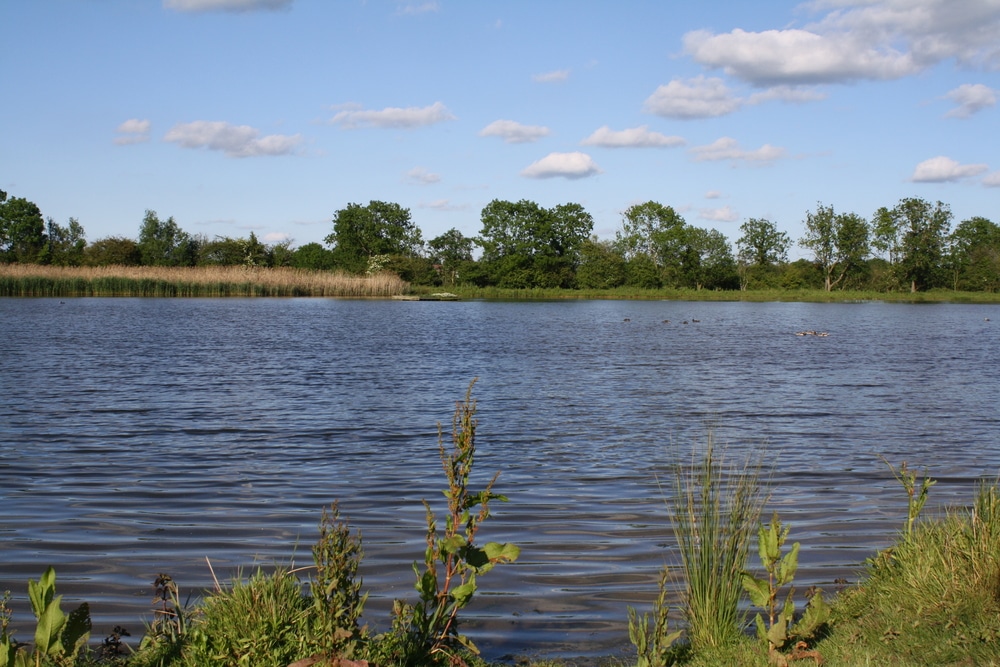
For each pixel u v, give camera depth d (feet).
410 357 90.07
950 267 353.31
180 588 23.29
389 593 23.08
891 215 349.82
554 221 384.47
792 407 57.26
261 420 50.06
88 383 64.64
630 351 100.73
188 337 109.50
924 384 70.18
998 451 43.01
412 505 32.14
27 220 371.15
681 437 46.47
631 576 24.62
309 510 31.30
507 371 77.92
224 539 27.68
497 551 17.29
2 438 43.65
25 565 25.05
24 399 56.39
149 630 18.21
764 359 91.81
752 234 378.94
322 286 261.85
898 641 17.53
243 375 71.61
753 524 21.53
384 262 338.13
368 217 385.29
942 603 18.69
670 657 17.62
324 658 15.02
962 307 266.36
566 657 19.34
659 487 35.27
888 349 106.32
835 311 231.71
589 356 93.71
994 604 18.24
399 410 54.44
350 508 31.65
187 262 342.03
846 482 36.22
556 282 347.36
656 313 208.03
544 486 35.45
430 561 17.02
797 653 17.08
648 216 378.32
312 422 49.62
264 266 324.80
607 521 30.17
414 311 197.36
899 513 31.35
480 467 39.04
